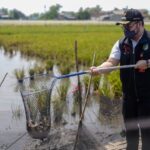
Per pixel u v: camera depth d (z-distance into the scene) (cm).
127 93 530
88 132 821
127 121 539
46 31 5634
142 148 534
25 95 701
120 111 1009
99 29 6438
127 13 504
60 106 1023
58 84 1296
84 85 1258
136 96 523
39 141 755
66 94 1138
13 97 1209
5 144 761
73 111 1024
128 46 516
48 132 730
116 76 1205
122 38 528
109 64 532
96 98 1153
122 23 504
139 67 504
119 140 770
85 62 2002
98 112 1006
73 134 798
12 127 880
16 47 3250
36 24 8806
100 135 802
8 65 2100
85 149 720
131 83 521
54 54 2384
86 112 1011
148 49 505
